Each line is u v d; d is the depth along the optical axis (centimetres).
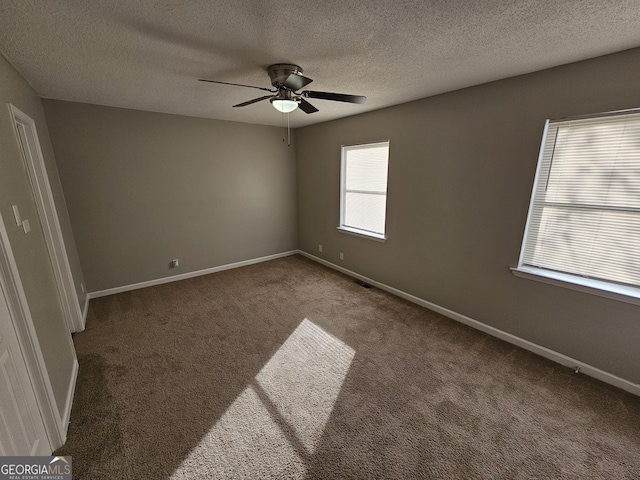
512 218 245
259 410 185
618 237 197
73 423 174
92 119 321
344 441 163
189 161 397
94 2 128
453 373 219
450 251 296
